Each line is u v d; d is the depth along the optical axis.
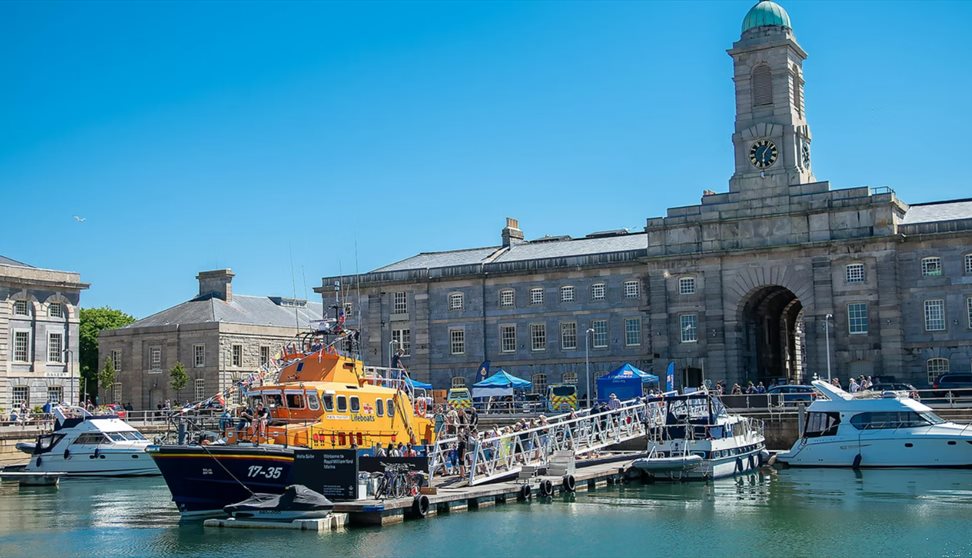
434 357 89.50
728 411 62.75
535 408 74.94
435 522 37.81
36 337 87.88
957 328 71.56
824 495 44.09
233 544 34.00
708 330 78.31
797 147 78.19
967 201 79.19
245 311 109.81
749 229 77.81
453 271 89.25
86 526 40.00
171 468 39.00
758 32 79.31
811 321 74.94
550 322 85.75
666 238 80.75
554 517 39.06
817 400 55.97
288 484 38.06
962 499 42.03
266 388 41.25
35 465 61.94
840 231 74.62
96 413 70.56
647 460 49.88
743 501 42.91
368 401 42.97
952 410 58.62
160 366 104.12
